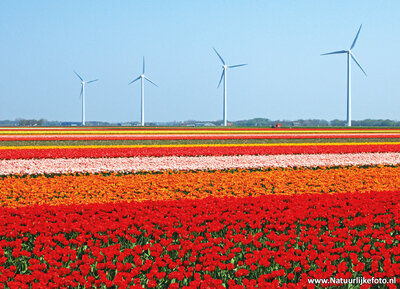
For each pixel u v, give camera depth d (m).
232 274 12.88
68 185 26.62
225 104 136.12
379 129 119.56
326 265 12.84
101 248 13.73
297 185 27.33
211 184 27.77
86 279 12.54
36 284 11.11
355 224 15.94
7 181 27.50
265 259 12.44
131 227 16.05
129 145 56.66
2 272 12.14
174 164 35.72
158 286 12.24
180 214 16.88
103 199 22.56
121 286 10.92
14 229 15.48
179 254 13.15
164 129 114.12
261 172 32.50
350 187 26.73
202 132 95.50
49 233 14.84
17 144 60.38
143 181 27.89
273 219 16.91
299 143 61.88
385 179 29.64
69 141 66.75
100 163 36.06
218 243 13.96
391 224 17.31
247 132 96.44
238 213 16.78
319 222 16.02
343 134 87.38
